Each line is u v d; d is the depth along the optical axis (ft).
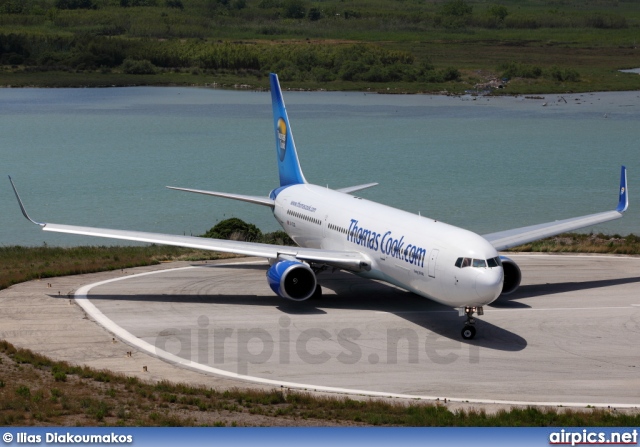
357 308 153.58
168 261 200.75
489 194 335.06
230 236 228.84
